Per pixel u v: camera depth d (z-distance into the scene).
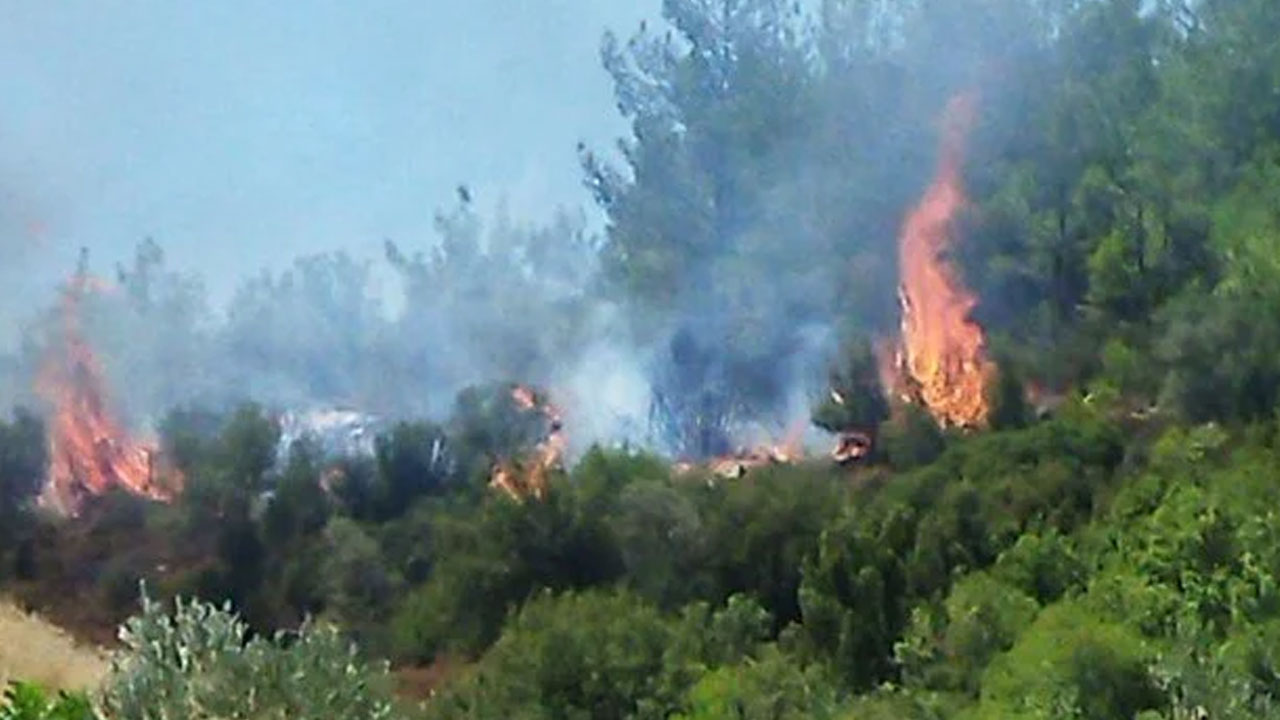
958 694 58.31
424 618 76.38
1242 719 48.12
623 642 64.19
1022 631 59.34
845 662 65.06
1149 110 118.06
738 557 76.19
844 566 68.88
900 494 77.50
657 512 77.69
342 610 80.19
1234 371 83.25
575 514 78.94
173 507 85.75
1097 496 74.00
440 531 82.19
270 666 28.42
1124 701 50.81
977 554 70.69
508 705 61.97
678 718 59.16
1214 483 68.19
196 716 27.73
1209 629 55.12
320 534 84.62
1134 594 58.56
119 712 27.53
